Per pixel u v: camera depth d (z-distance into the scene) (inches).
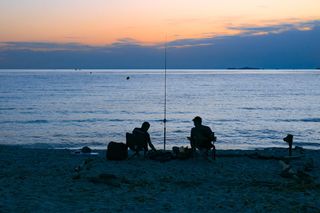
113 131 1022.4
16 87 3523.6
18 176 374.9
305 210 271.4
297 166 444.8
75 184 342.6
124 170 403.5
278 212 268.5
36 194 307.0
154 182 353.4
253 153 529.3
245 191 323.6
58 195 306.2
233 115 1432.1
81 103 1911.9
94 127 1103.6
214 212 268.5
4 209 266.5
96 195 307.6
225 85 4050.2
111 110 1595.7
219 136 941.8
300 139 901.8
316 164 462.3
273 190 326.0
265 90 3095.5
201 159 457.4
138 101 2042.3
